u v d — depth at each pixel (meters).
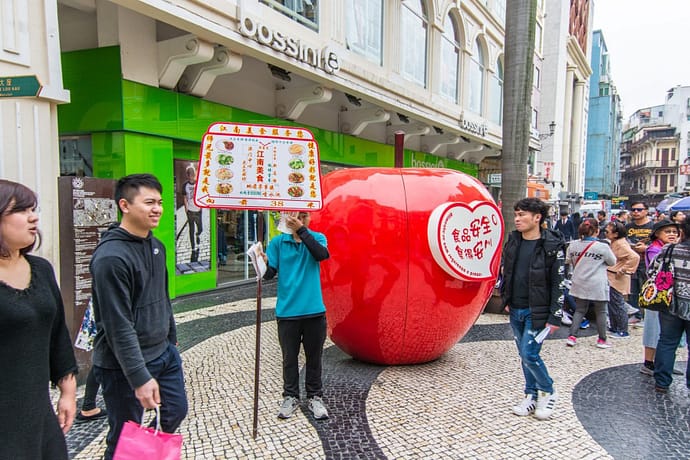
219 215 8.59
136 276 2.05
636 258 5.53
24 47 4.24
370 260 3.81
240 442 2.92
